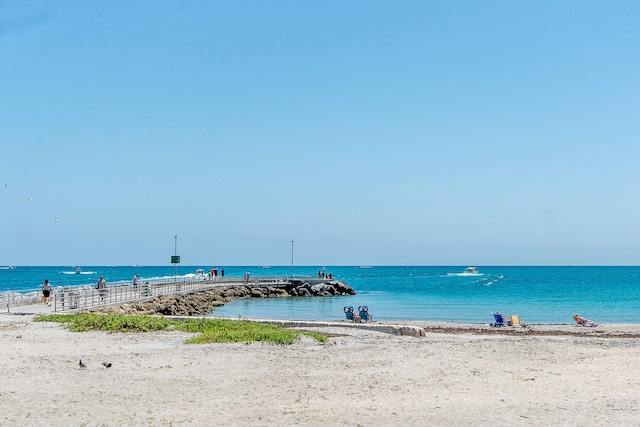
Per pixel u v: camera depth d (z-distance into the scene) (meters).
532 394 16.70
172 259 81.94
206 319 35.72
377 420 13.88
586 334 39.19
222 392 16.59
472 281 169.38
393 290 121.88
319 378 18.58
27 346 24.53
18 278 198.88
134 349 23.98
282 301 89.44
